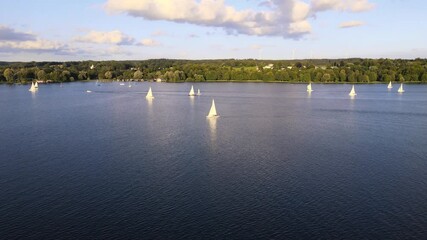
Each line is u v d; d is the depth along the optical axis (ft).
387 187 213.25
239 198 197.77
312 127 398.62
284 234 163.53
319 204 191.01
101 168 246.47
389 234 163.94
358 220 175.22
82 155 278.05
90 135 352.08
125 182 220.43
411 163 259.19
